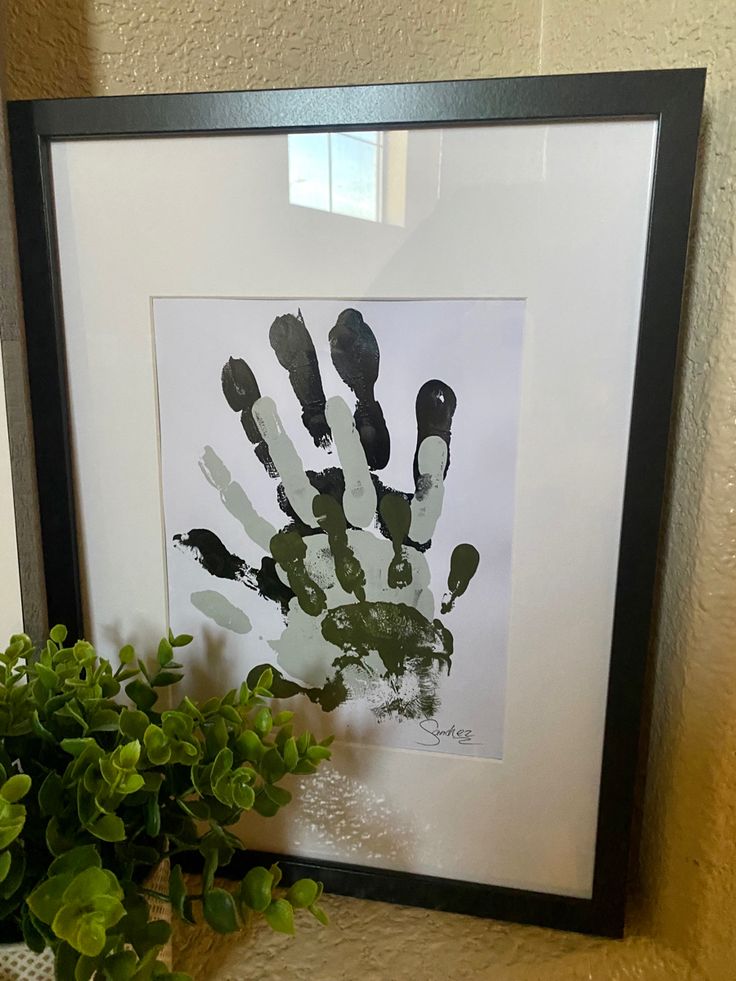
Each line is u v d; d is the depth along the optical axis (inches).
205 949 21.6
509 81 17.8
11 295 20.6
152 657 23.1
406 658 21.7
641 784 23.0
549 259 18.7
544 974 20.8
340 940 21.9
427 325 19.6
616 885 21.5
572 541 20.1
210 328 20.7
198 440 21.5
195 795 20.4
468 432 20.1
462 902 22.6
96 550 22.6
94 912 14.0
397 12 22.8
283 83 22.8
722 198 18.3
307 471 21.2
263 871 16.8
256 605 22.3
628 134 17.7
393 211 19.1
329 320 20.1
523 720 21.4
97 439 21.9
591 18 21.5
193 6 22.0
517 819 22.0
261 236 19.9
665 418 18.7
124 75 22.2
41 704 17.6
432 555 21.0
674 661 20.8
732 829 20.1
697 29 18.7
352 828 23.0
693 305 19.5
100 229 20.5
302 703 22.6
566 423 19.5
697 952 20.8
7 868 14.2
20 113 19.7
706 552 19.3
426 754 22.2
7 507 21.8
